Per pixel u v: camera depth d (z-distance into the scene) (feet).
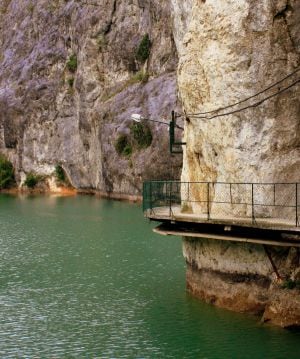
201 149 78.33
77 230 145.38
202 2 75.77
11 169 318.65
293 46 68.44
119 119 225.97
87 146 262.26
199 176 79.82
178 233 72.28
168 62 219.41
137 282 92.22
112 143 226.99
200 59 75.41
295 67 68.59
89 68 260.62
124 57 247.29
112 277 95.91
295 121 69.10
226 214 73.67
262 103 69.41
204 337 68.08
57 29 302.86
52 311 79.82
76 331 72.28
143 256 110.73
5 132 323.16
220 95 72.69
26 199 251.39
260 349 64.23
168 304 79.87
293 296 66.64
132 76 245.04
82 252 116.67
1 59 353.72
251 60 69.67
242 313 72.43
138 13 246.06
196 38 76.38
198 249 78.13
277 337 66.18
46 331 72.59
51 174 290.76
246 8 69.62
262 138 69.62
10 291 89.66
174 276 95.14
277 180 69.41
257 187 69.92
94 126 248.93
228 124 71.97
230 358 63.05
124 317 76.43
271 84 69.05
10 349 67.46
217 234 70.38
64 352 66.33
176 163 197.88
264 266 69.72
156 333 70.54
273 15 68.64
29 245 126.21
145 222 155.43
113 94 247.09
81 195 265.95
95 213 181.37
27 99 307.78
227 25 71.10
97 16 262.06
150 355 64.85
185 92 79.10
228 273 73.87
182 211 81.46
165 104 204.95
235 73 70.59
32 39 326.03
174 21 105.19
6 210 200.44
